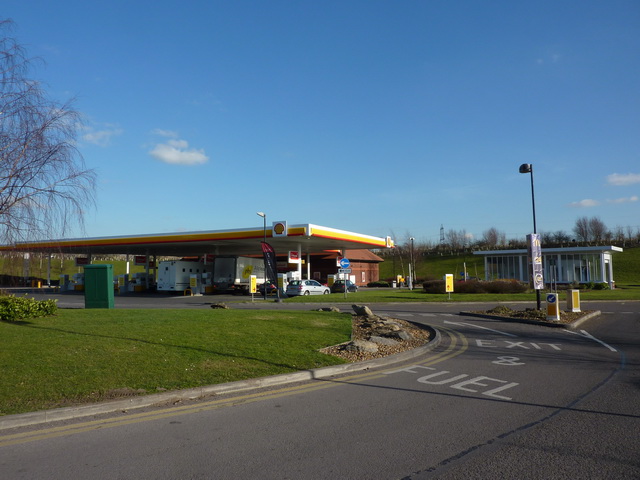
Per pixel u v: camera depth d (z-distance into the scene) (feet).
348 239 146.51
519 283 127.54
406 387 28.63
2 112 38.86
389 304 96.73
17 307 43.32
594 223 295.69
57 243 44.68
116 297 132.36
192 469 16.31
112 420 21.80
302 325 49.03
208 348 35.01
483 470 16.11
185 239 145.69
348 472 16.05
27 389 24.36
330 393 27.12
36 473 15.96
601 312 76.74
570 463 16.63
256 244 160.25
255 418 22.26
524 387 28.55
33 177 39.50
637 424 21.02
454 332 55.06
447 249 320.29
